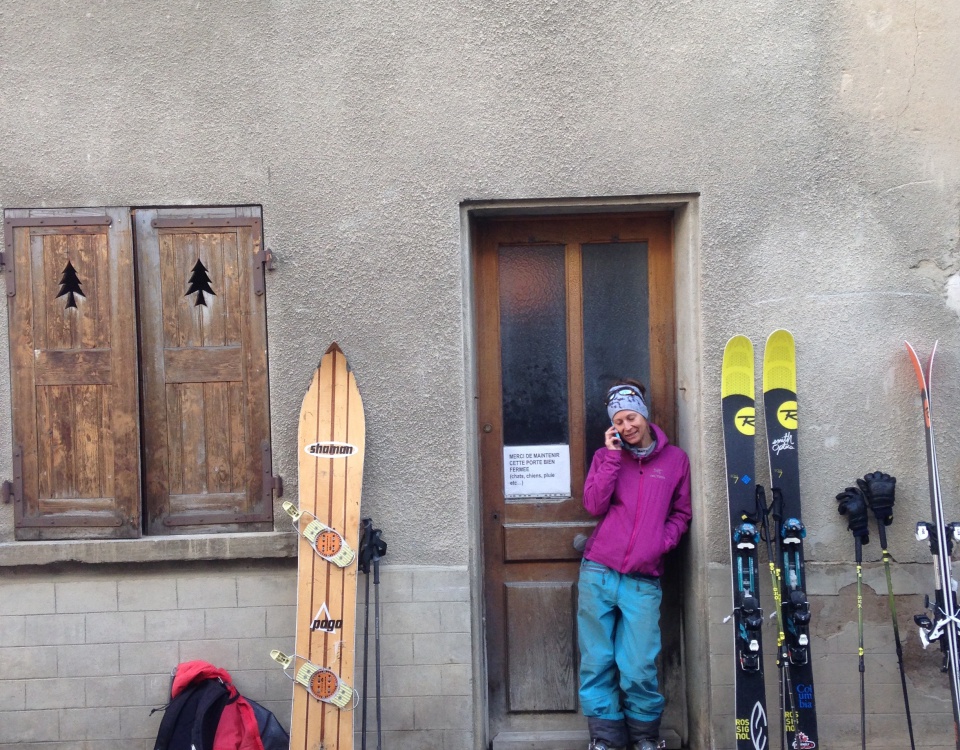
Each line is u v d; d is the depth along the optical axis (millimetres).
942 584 3301
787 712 3314
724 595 3537
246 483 3580
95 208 3539
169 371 3574
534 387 3836
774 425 3459
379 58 3514
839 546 3549
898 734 3551
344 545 3326
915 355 3420
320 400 3451
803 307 3535
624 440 3547
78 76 3521
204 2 3510
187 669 3477
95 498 3557
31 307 3549
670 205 3617
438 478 3568
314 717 3244
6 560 3502
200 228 3555
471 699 3574
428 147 3525
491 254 3812
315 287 3549
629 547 3443
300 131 3525
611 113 3510
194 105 3525
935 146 3520
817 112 3510
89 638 3570
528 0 3494
